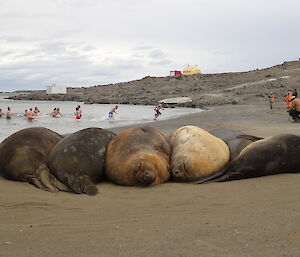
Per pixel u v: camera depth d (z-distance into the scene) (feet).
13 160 23.52
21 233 12.75
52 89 334.65
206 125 64.34
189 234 11.65
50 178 23.00
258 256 9.45
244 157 23.25
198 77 296.10
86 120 89.86
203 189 20.58
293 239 10.69
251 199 17.12
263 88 173.78
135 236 11.76
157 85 289.74
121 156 23.53
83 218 15.06
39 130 26.45
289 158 23.15
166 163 24.22
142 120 87.56
